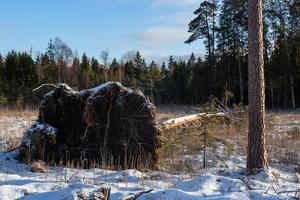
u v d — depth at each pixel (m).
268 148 12.29
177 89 49.84
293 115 27.30
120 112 10.16
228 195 6.30
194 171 9.38
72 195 5.44
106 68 66.50
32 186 6.85
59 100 10.46
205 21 47.66
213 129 13.91
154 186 7.52
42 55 57.47
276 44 44.38
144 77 35.22
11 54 49.88
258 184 7.90
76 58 61.12
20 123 16.89
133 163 9.88
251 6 9.13
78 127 10.35
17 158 10.15
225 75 46.97
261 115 9.14
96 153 10.05
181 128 12.66
